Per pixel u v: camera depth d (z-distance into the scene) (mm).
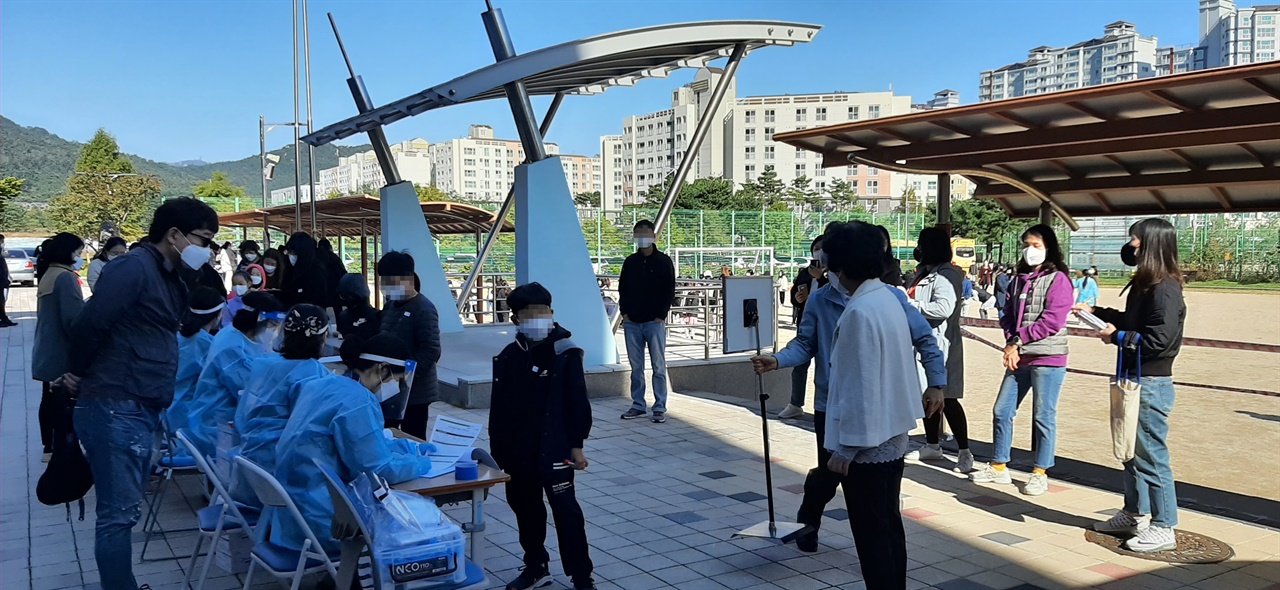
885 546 3643
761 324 6965
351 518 3043
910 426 3627
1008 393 6332
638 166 150750
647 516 5566
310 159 16984
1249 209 7590
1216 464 7715
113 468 3781
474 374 9539
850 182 134625
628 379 9875
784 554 4879
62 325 4898
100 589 4258
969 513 5691
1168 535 4926
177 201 3953
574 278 9734
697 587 4391
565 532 4047
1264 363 15758
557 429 4023
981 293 25484
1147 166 7496
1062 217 8734
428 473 3711
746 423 8539
